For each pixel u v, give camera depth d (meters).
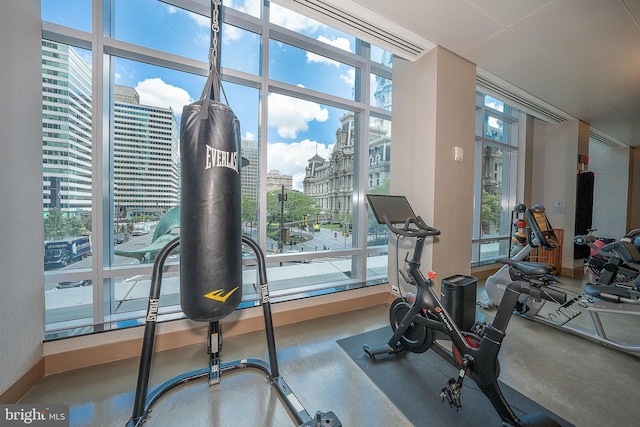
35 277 1.63
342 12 2.15
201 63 2.36
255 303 2.45
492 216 4.68
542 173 4.77
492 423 1.39
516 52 2.62
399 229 1.72
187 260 1.36
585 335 2.29
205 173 1.34
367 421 1.41
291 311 2.59
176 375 1.78
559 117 4.30
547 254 4.51
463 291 1.95
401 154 3.03
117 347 1.93
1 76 1.37
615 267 2.69
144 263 2.33
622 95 3.51
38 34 1.65
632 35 2.30
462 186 2.80
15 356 1.48
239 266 1.48
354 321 2.64
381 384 1.71
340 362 1.94
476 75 3.05
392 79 3.16
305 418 1.36
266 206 2.73
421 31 2.36
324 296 2.77
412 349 1.92
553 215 4.64
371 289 3.07
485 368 1.38
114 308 2.23
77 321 2.02
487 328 1.40
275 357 1.68
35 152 1.62
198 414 1.44
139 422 1.33
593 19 2.12
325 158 3.13
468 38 2.44
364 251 3.27
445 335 1.78
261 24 2.58
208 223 1.34
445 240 2.70
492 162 4.61
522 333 2.43
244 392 1.61
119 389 1.63
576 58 2.69
